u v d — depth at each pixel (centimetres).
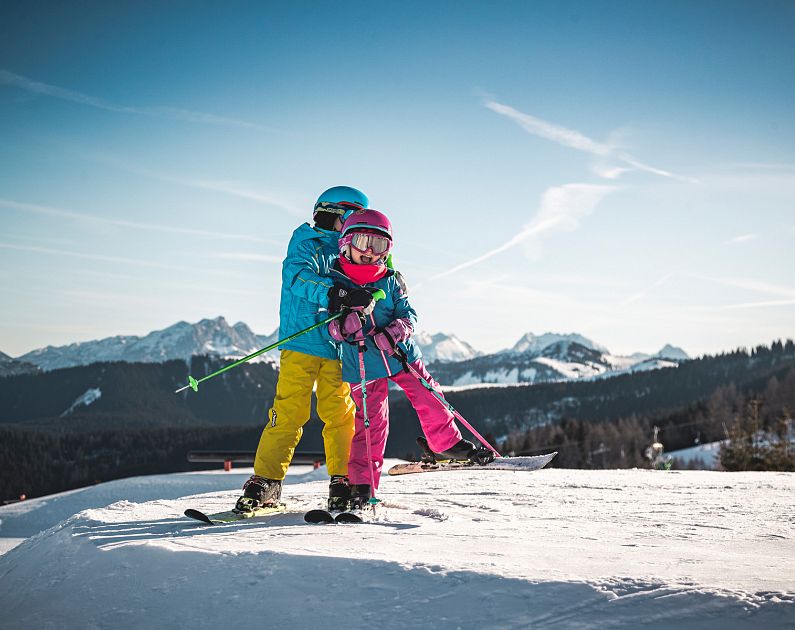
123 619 211
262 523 314
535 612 164
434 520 317
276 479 345
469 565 193
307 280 349
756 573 178
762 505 376
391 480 545
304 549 224
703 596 156
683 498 409
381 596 185
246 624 190
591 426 8500
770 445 2316
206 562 225
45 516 1281
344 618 179
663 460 1820
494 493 434
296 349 351
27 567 282
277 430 348
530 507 368
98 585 235
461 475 591
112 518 331
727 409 8644
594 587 168
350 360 358
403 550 223
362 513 340
